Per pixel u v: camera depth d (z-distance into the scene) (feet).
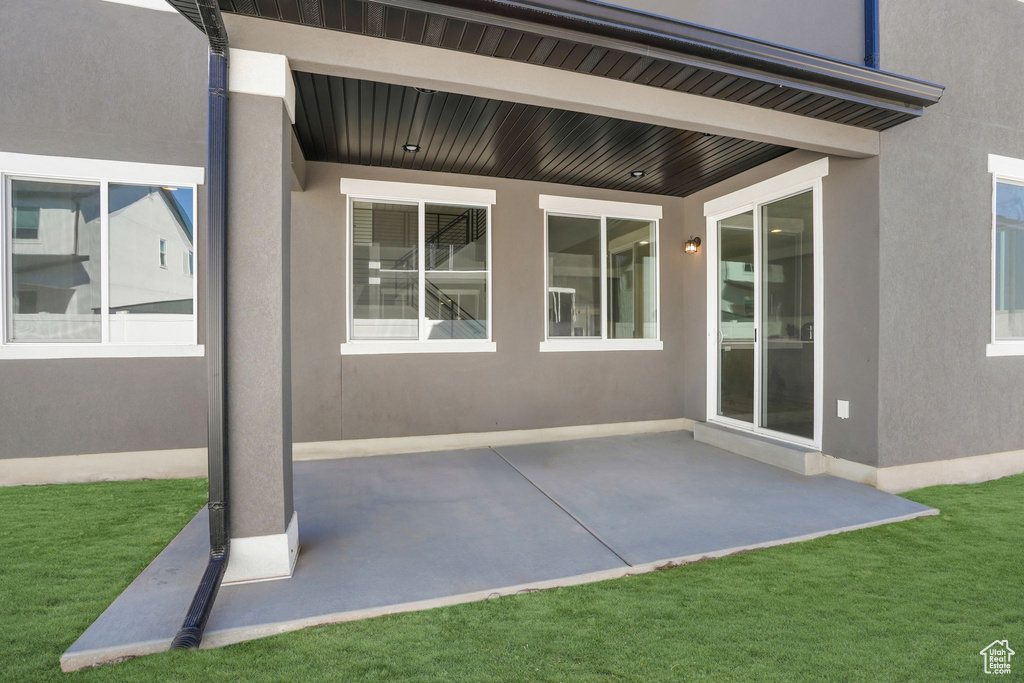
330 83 12.14
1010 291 17.01
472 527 11.60
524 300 20.11
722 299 20.81
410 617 8.11
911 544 10.81
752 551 10.56
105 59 15.47
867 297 14.61
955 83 15.60
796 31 12.39
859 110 12.71
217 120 8.74
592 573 9.37
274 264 9.21
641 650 7.20
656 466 16.63
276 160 9.22
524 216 20.11
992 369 16.24
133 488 14.71
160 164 15.99
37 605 8.38
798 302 17.07
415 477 15.46
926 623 7.86
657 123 12.05
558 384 20.62
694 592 8.84
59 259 15.42
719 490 14.17
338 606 8.23
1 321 14.82
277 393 9.24
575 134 15.28
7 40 14.66
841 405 15.39
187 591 8.70
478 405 19.47
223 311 8.79
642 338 22.24
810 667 6.82
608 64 10.48
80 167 15.24
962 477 15.60
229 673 6.77
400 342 18.54
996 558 10.12
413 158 17.43
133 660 7.05
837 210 15.48
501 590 8.82
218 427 8.73
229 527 9.02
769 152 16.97
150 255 16.16
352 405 18.08
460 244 19.47
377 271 18.65
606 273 21.62
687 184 20.66
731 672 6.72
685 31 9.97
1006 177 16.62
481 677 6.64
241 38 9.07
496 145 16.19
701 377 21.67
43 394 15.07
